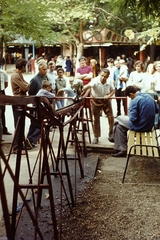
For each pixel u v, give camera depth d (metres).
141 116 6.15
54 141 7.74
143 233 3.76
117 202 4.56
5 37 7.73
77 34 25.16
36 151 6.96
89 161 6.38
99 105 7.37
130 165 6.35
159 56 30.47
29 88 7.23
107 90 7.40
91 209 4.32
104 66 29.00
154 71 9.24
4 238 1.91
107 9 23.75
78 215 4.15
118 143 6.90
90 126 9.52
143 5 5.41
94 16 22.67
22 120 2.92
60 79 10.01
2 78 7.71
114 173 5.90
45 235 3.65
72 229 3.82
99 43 27.56
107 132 8.76
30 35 7.84
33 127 7.11
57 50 37.81
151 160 6.57
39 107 2.87
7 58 38.62
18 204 4.36
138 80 9.23
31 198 4.55
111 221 4.03
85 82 9.47
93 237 3.67
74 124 4.83
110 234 3.74
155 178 5.59
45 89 6.87
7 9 7.11
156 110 6.46
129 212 4.27
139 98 6.14
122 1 5.51
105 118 10.81
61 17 20.08
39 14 7.78
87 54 34.03
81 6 20.70
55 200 4.54
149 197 4.74
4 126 8.25
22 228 3.77
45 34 8.09
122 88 11.17
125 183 5.37
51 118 3.22
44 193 4.74
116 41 27.53
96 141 7.45
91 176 5.57
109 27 29.19
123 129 6.85
